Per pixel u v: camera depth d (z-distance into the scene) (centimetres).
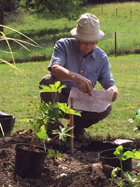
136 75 1379
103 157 302
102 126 561
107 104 383
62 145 418
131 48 2408
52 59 427
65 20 4353
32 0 3738
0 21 3123
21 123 580
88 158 375
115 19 4122
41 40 3089
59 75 395
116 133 512
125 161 300
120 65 1747
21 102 796
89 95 380
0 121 490
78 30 409
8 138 411
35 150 311
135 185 247
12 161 319
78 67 435
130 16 4250
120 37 2948
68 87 440
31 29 3775
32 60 2120
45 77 438
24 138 413
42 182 290
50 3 3512
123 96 892
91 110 380
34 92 955
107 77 442
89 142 446
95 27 406
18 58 2120
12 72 1496
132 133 514
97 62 439
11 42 2923
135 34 3098
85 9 3834
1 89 1004
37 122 289
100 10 4722
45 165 328
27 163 292
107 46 2433
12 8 4103
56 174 311
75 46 434
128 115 652
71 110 290
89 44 413
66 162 353
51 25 4019
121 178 281
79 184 270
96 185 267
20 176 294
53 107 292
